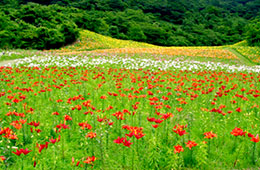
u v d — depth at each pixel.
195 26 92.19
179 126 4.46
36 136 4.95
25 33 35.34
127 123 5.75
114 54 24.83
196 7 125.00
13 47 34.12
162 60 22.59
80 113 6.36
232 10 132.62
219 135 5.34
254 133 5.38
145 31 73.69
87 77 11.72
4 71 12.52
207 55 30.36
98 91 8.91
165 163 4.17
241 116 6.49
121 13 89.69
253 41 57.88
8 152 4.17
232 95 9.05
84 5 91.12
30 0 88.38
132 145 4.75
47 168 3.95
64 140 4.87
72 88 9.46
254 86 10.18
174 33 83.31
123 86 10.03
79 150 4.57
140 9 102.88
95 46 39.88
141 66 17.02
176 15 104.00
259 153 4.67
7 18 37.84
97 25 59.53
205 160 4.40
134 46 47.72
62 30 38.75
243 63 27.52
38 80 10.85
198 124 5.93
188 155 4.35
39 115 5.93
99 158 4.34
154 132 5.12
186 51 32.81
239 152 4.57
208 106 7.41
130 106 7.16
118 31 69.75
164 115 4.77
